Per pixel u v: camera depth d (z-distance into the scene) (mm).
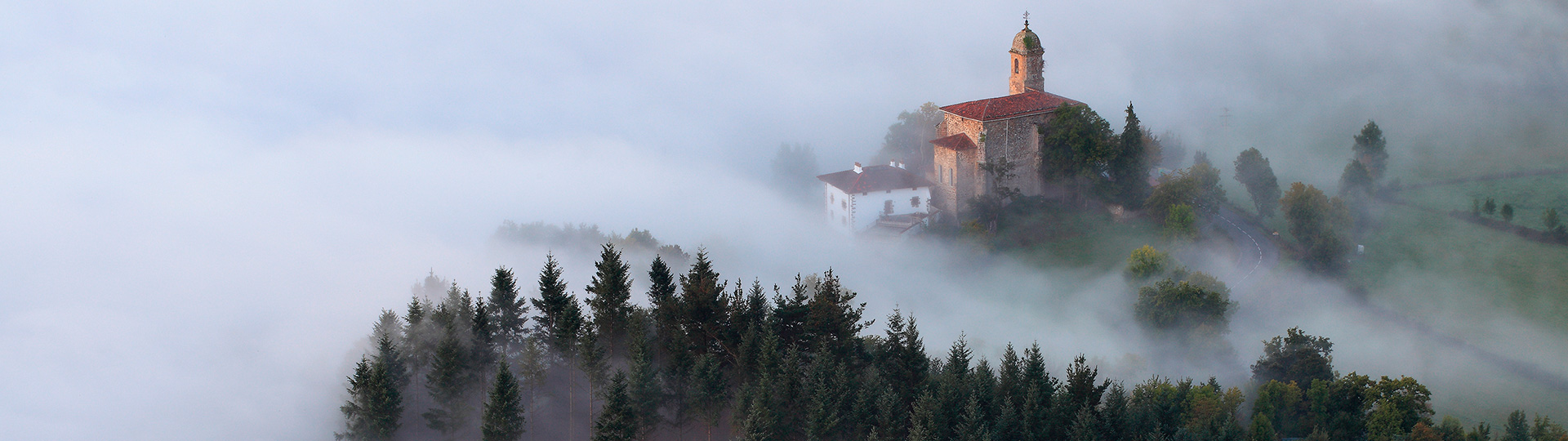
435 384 63000
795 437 58344
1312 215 123500
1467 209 157500
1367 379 74500
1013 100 128125
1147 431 59406
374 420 59750
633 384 57594
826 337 63312
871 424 56812
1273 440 66562
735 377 64500
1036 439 57312
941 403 57000
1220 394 71875
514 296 67688
